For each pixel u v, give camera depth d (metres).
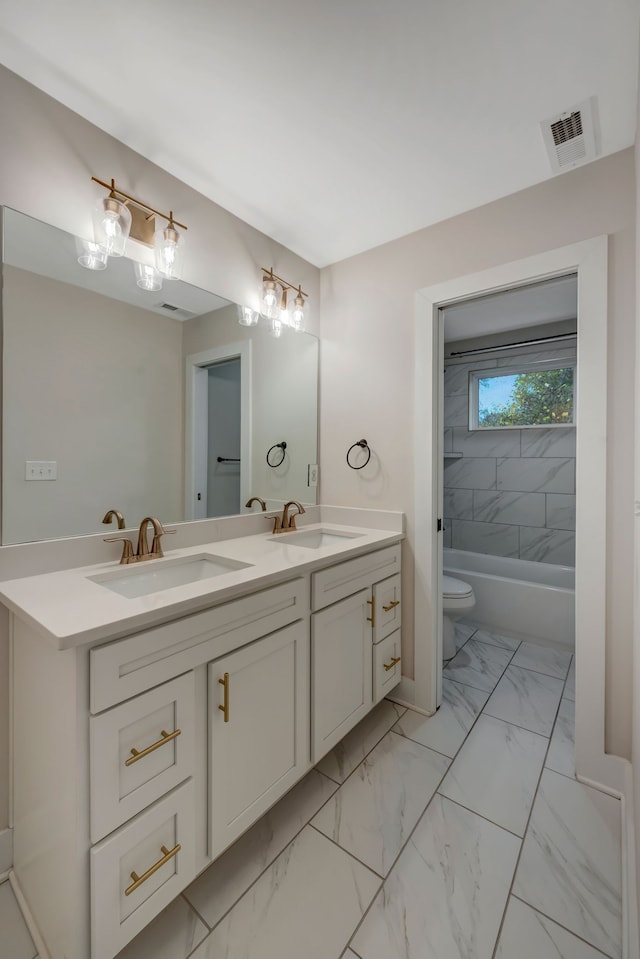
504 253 1.77
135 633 0.94
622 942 1.02
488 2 1.02
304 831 1.34
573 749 1.74
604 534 1.53
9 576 1.20
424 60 1.17
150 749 0.95
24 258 1.23
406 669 2.07
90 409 1.40
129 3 1.01
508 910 1.11
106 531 1.44
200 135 1.43
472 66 1.19
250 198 1.77
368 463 2.21
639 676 1.16
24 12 1.03
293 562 1.41
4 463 1.20
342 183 1.68
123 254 1.43
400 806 1.44
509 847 1.29
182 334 1.68
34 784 1.04
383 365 2.14
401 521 2.06
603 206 1.55
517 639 2.83
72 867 0.85
